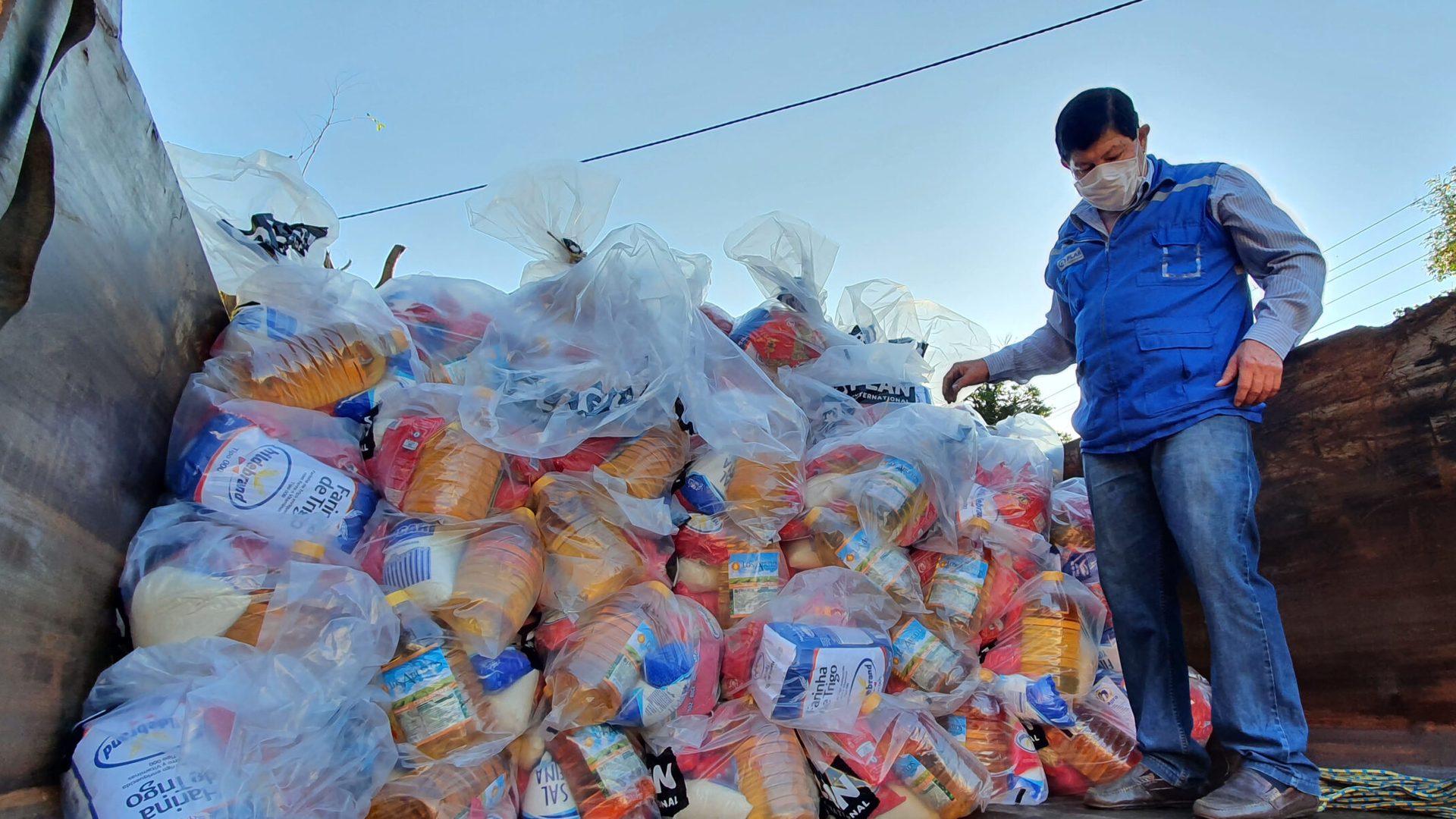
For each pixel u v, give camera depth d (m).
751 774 1.72
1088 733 2.08
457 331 2.12
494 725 1.57
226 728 1.26
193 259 1.69
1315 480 2.20
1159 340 1.95
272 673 1.33
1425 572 1.93
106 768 1.15
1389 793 1.74
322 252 2.16
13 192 0.93
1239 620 1.77
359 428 1.82
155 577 1.37
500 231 2.23
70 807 1.15
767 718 1.78
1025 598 2.22
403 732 1.50
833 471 2.12
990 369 2.61
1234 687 1.76
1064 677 2.11
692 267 2.16
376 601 1.48
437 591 1.57
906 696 1.99
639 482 1.86
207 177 2.03
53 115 1.12
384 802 1.43
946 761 1.86
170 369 1.57
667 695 1.70
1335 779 1.82
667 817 1.68
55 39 1.01
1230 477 1.82
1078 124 2.03
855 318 2.63
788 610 1.90
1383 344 2.05
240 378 1.70
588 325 1.93
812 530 2.05
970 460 2.26
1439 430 1.92
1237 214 1.94
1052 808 1.97
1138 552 2.09
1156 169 2.07
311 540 1.56
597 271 1.96
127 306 1.38
